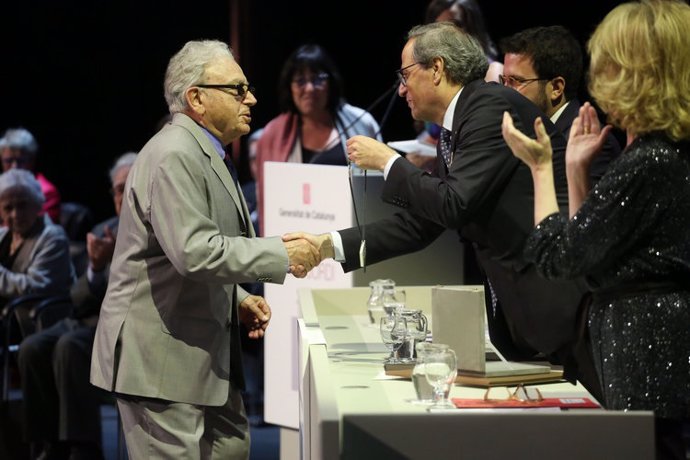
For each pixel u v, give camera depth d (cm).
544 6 1375
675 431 451
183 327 607
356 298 773
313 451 495
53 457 1018
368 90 1511
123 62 1638
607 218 433
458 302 521
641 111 437
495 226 570
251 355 1241
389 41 1505
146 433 612
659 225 439
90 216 1380
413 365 538
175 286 605
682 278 444
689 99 436
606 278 450
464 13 916
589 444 423
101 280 1033
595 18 1364
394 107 1489
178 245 579
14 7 1620
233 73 627
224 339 627
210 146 618
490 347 612
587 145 467
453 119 598
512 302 563
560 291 541
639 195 433
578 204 468
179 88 623
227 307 631
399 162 593
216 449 651
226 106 624
